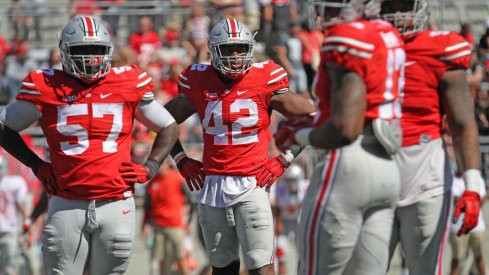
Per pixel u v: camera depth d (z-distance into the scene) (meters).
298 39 43.72
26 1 48.59
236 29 20.50
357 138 14.34
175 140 19.70
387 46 14.37
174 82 41.91
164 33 46.28
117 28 46.97
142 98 18.97
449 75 16.02
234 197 20.86
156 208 33.78
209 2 45.50
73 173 18.42
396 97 14.59
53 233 18.53
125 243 18.70
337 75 13.99
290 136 14.68
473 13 47.66
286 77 21.28
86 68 18.19
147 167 19.12
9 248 32.84
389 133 14.34
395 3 16.02
